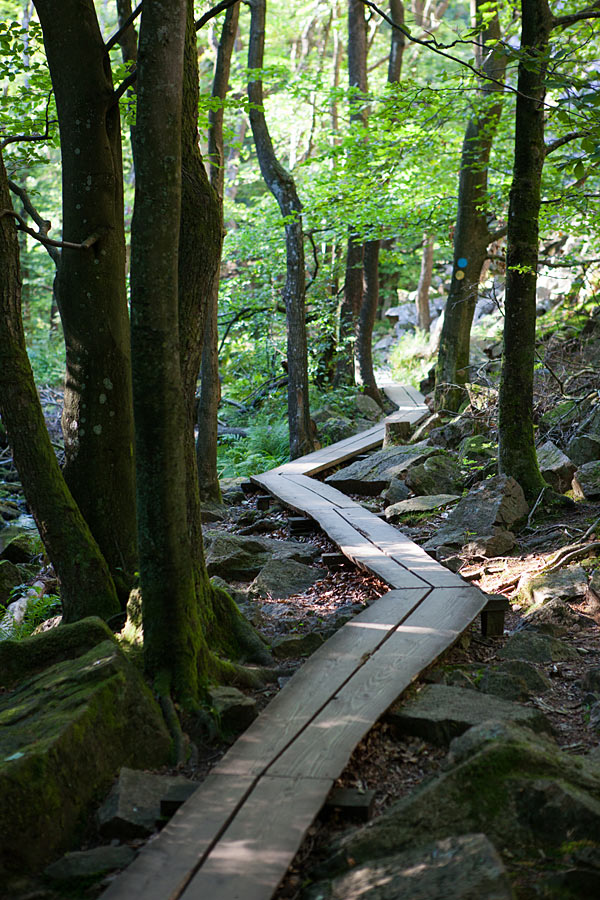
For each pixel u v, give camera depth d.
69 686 4.19
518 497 8.47
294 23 28.02
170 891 2.85
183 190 5.28
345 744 3.88
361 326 19.14
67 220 6.16
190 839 3.16
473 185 13.96
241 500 12.09
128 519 6.28
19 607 7.48
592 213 12.92
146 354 4.54
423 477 10.26
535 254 8.57
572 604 6.41
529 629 6.00
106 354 6.18
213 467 11.62
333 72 24.22
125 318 6.32
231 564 8.09
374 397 19.19
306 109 22.19
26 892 3.16
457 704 4.39
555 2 11.37
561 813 3.13
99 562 5.76
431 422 13.75
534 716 4.25
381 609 5.81
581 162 6.48
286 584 7.52
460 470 10.68
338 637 5.28
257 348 19.34
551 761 3.40
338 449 13.78
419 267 32.19
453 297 14.23
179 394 4.66
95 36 6.07
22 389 5.58
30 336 27.34
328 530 8.53
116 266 6.24
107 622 5.61
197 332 5.36
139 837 3.49
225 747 4.25
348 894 2.77
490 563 7.70
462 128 16.36
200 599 5.36
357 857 3.08
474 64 12.77
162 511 4.65
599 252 15.53
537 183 8.48
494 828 3.15
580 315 16.39
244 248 18.92
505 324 8.77
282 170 13.82
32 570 9.35
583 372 11.90
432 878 2.67
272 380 18.56
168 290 4.54
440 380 14.31
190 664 4.64
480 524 8.20
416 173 16.19
